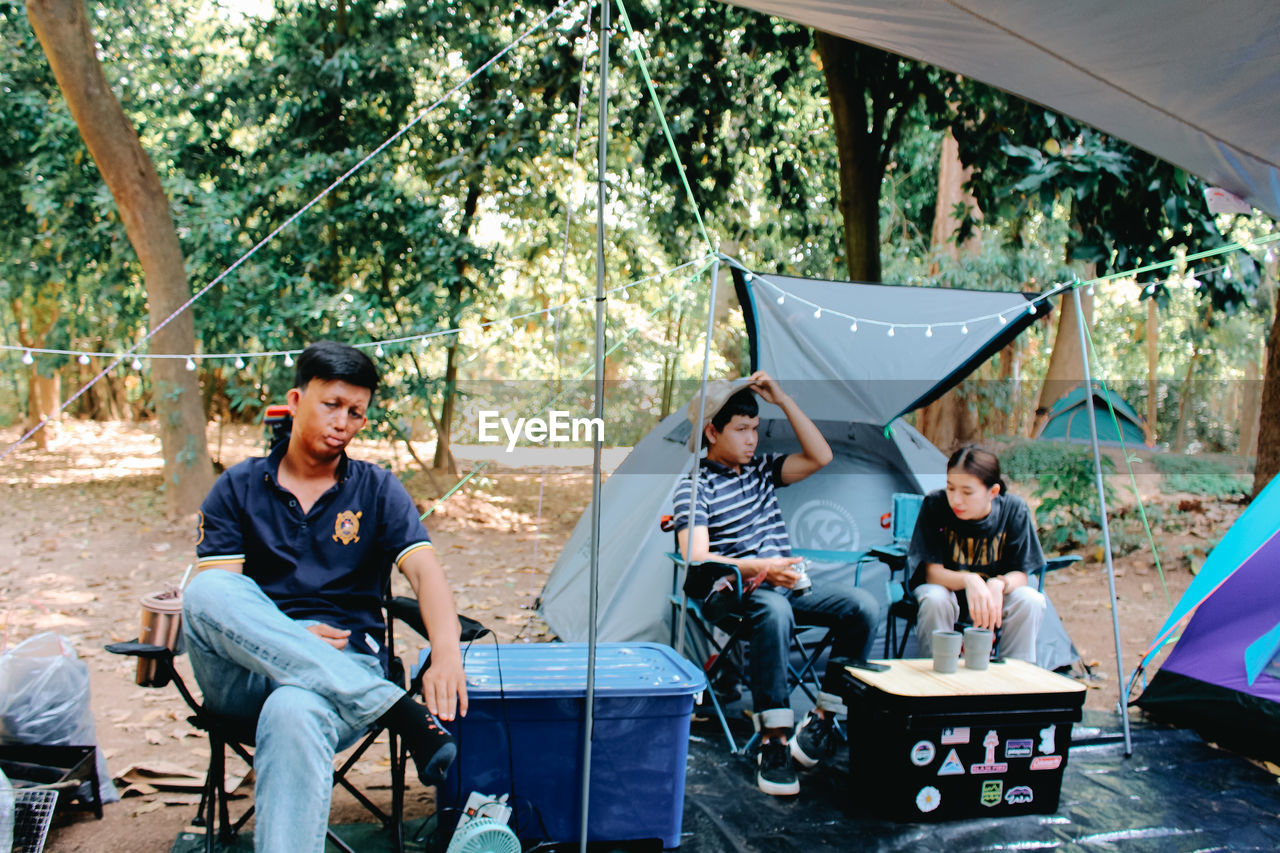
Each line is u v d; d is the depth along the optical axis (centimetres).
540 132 887
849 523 440
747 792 310
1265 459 686
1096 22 262
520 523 916
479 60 877
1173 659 391
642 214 1055
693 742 355
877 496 445
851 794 309
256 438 1496
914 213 1260
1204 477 1009
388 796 309
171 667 235
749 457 376
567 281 1223
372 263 912
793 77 917
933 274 1141
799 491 441
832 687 321
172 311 791
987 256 1106
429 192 947
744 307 383
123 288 955
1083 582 677
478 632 243
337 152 869
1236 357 1788
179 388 803
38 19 700
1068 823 293
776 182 979
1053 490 809
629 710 258
